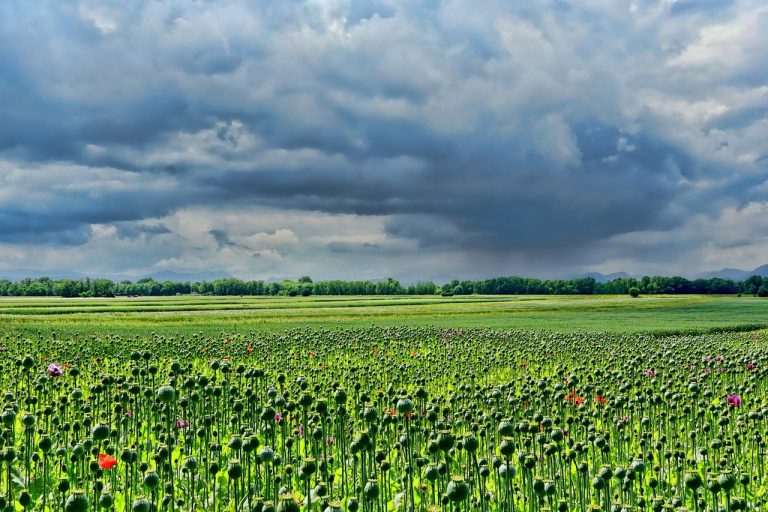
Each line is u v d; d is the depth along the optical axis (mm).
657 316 88250
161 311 101312
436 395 17766
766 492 10188
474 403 15031
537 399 15359
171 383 12578
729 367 21859
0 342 30859
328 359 28641
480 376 24391
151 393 12641
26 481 9461
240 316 82312
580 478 9945
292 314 89625
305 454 11336
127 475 9242
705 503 8977
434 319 78750
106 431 9258
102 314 86062
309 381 19312
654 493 10078
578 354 30484
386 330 47594
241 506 8625
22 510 8414
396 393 14758
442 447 8086
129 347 30422
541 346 34719
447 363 27359
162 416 13062
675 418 14281
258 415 13242
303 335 39312
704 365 24031
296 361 26828
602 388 16422
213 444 10086
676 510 7598
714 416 14711
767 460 12281
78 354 26297
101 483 8461
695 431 12469
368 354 30469
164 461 8977
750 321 75688
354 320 75625
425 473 7695
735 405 15492
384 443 12023
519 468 10695
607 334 47719
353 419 13992
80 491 6648
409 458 9023
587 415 13516
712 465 11594
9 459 8430
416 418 11719
